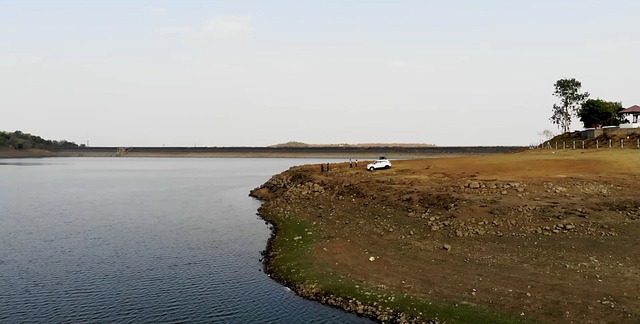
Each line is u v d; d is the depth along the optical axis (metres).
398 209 45.59
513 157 68.75
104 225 55.09
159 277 33.69
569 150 71.44
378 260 33.09
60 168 195.88
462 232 36.62
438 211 42.28
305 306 27.50
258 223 54.19
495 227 37.00
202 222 56.47
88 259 38.97
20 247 43.56
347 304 27.05
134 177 139.00
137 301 28.86
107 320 26.00
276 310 27.02
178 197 84.88
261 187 89.75
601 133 76.00
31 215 63.47
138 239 46.88
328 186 61.78
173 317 26.34
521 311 23.70
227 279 32.97
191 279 33.12
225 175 144.88
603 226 34.97
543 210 38.81
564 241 33.03
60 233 50.25
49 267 36.62
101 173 160.00
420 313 24.62
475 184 47.34
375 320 25.11
